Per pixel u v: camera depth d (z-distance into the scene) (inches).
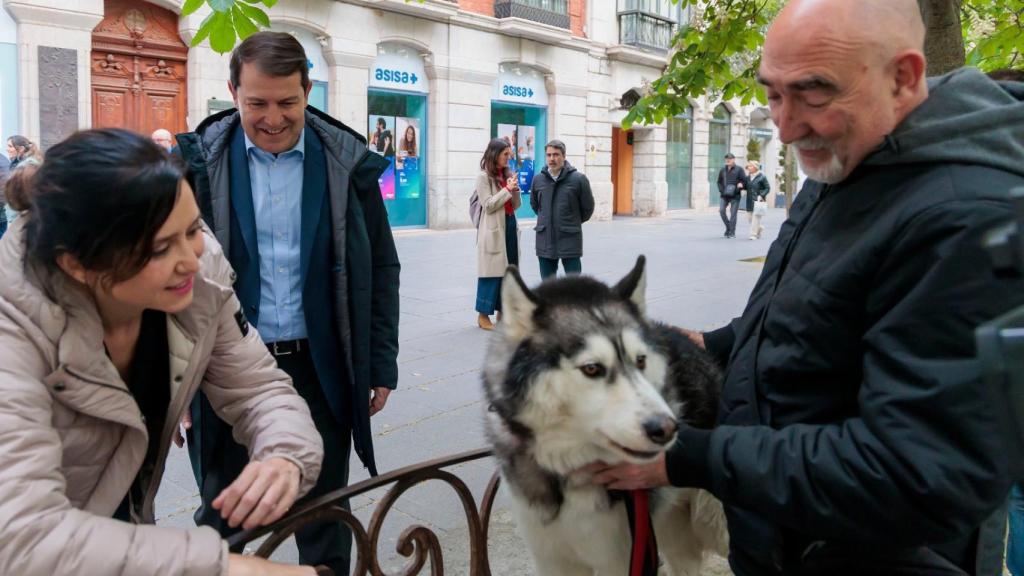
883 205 64.2
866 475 58.6
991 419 54.1
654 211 1021.2
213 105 557.3
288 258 113.3
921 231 59.2
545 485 88.6
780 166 1256.8
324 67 647.8
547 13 818.2
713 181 1159.6
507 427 89.0
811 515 62.3
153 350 75.7
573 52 864.9
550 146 349.4
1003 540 75.0
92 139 59.5
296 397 85.4
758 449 65.9
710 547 106.6
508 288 88.5
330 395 113.5
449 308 372.5
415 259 537.6
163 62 544.1
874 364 60.6
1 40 463.2
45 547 52.7
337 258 113.3
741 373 76.1
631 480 78.5
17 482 54.2
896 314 59.2
